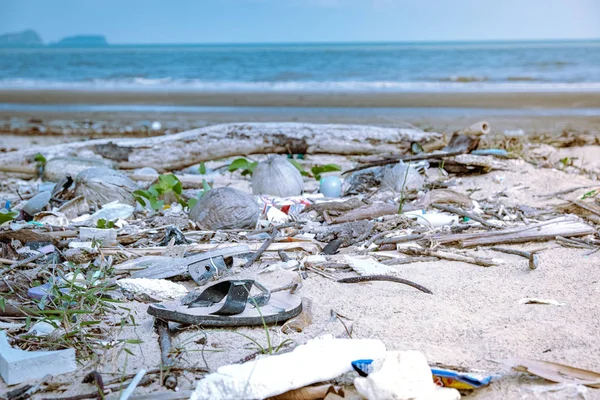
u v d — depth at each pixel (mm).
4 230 2031
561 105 6379
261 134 3285
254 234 2082
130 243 2033
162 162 3223
